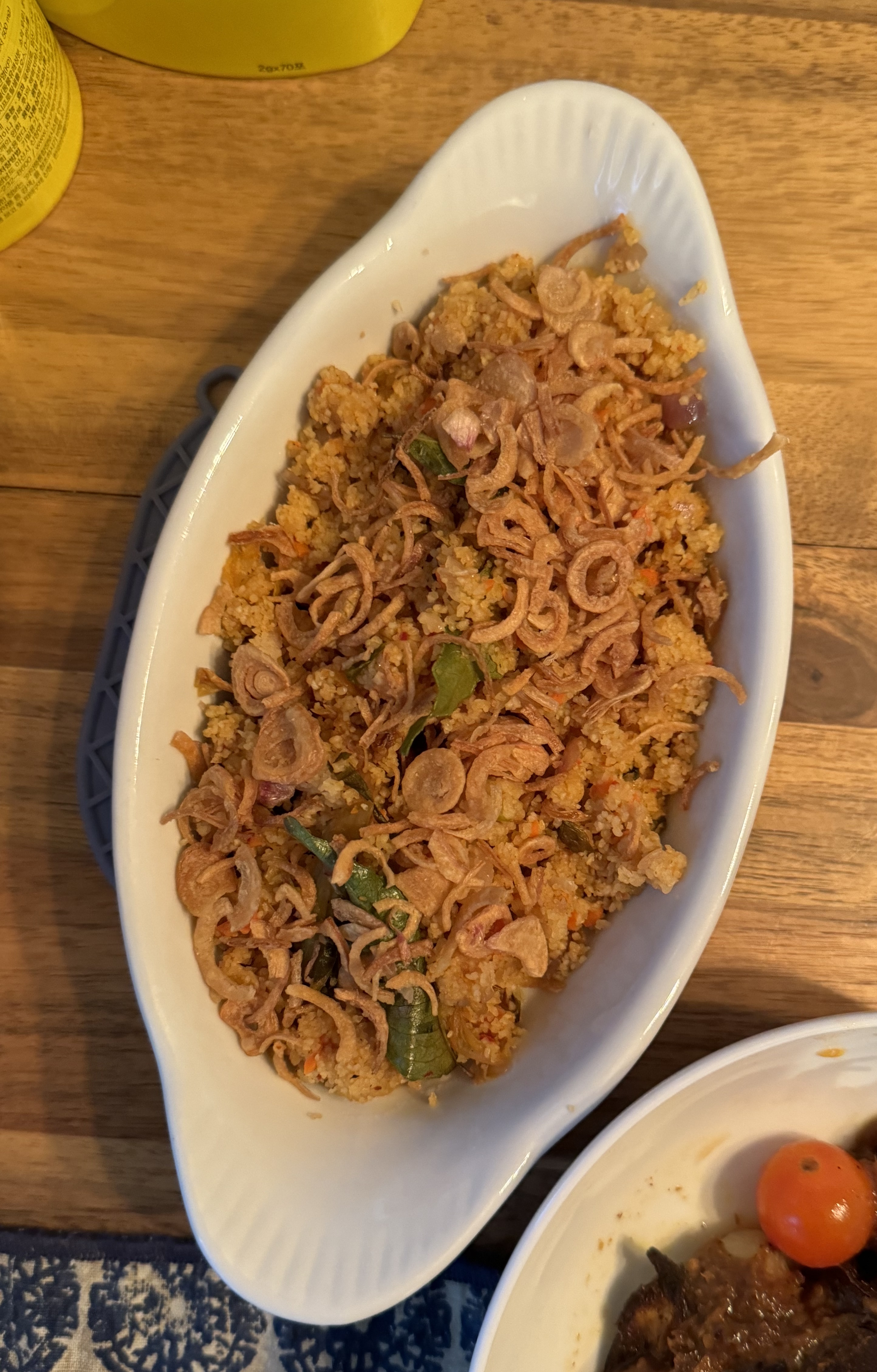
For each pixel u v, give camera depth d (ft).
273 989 0.83
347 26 0.87
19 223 0.91
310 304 0.80
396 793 0.84
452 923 0.84
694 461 0.86
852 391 0.93
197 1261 0.93
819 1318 0.85
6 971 0.93
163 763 0.81
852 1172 0.86
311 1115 0.85
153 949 0.78
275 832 0.85
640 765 0.87
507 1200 0.92
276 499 0.86
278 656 0.85
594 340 0.85
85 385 0.93
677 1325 0.84
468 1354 0.92
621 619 0.84
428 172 0.81
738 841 0.80
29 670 0.93
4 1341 0.93
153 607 0.78
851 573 0.94
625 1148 0.83
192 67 0.92
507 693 0.84
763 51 0.93
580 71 0.93
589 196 0.84
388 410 0.86
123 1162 0.93
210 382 0.93
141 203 0.93
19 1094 0.93
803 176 0.93
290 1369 0.94
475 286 0.86
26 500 0.94
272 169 0.93
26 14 0.83
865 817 0.93
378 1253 0.77
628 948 0.84
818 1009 0.93
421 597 0.85
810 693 0.93
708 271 0.82
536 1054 0.84
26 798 0.93
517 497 0.84
